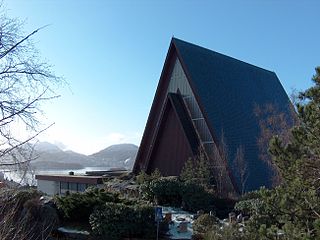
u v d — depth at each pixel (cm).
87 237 1545
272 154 884
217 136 2925
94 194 1783
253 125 3288
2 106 551
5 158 518
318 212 737
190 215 1923
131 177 3145
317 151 792
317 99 808
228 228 1318
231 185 2755
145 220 1528
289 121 3183
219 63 3650
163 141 3272
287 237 720
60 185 3559
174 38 3347
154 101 3384
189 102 3216
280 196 797
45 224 1456
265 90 3984
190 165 2662
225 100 3278
